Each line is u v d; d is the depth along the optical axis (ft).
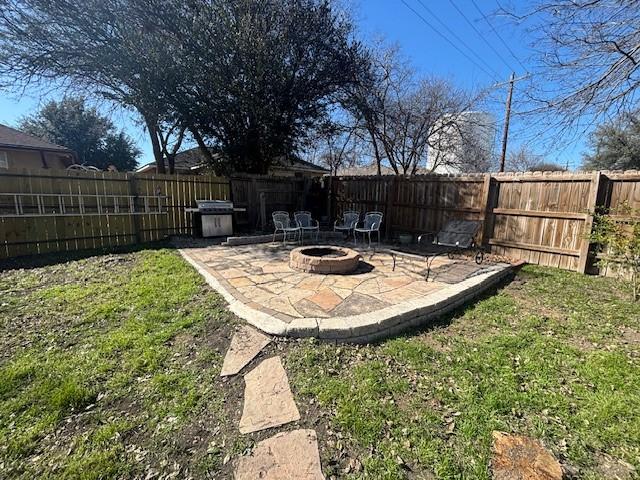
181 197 26.00
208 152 35.01
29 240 18.56
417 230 24.49
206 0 26.32
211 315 10.45
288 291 12.51
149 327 9.73
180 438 5.90
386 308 10.53
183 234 26.35
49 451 5.58
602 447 5.66
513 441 5.60
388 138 39.52
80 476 5.09
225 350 8.54
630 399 6.82
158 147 39.22
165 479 5.11
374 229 23.30
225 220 26.14
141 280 13.85
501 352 8.83
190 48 26.53
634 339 9.70
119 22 24.58
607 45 13.07
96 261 17.12
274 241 24.38
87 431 6.03
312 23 28.22
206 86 27.81
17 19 22.93
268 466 5.28
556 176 17.33
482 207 20.49
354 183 29.53
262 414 6.40
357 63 31.22
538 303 12.73
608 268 15.88
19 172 18.04
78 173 20.24
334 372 7.73
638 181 14.89
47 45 24.86
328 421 6.22
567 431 6.02
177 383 7.31
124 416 6.40
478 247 19.89
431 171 45.68
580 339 9.73
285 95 29.99
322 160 66.08
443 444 5.71
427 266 16.42
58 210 19.53
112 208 21.84
